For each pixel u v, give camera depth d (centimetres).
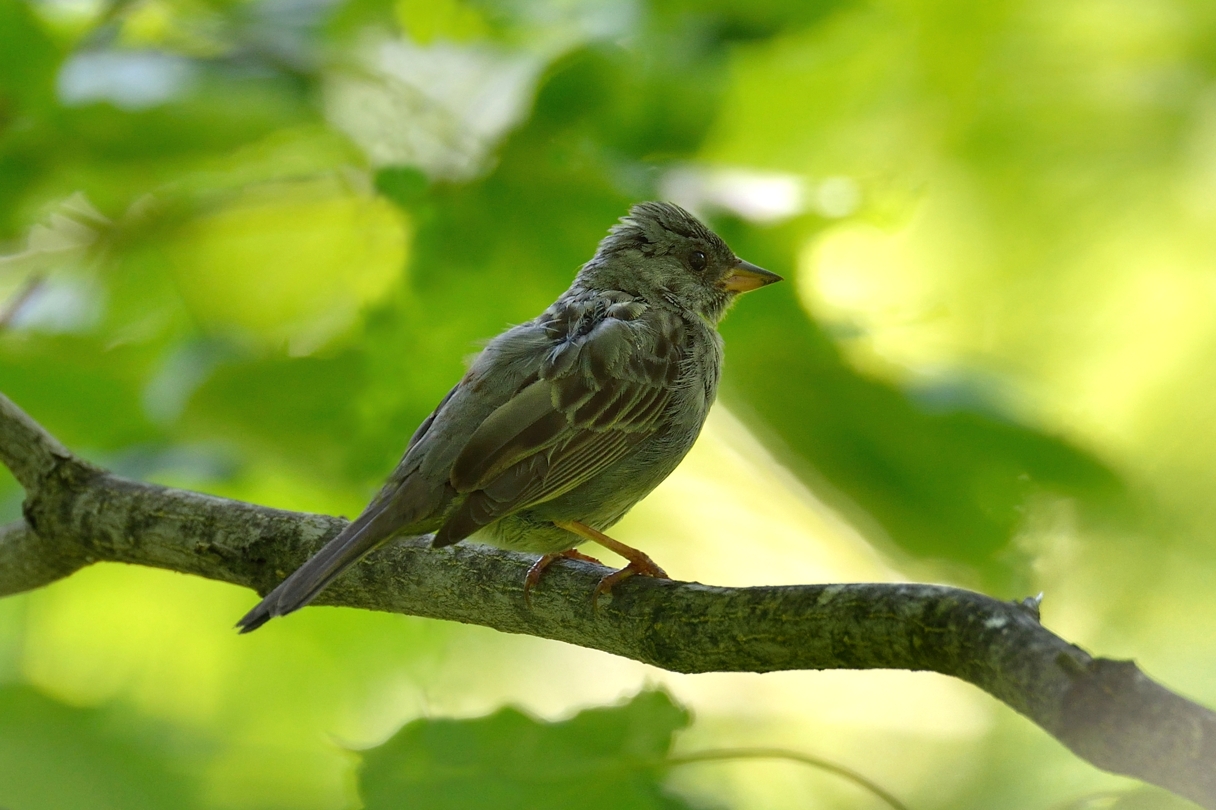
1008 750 1258
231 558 878
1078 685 536
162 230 1126
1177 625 1279
